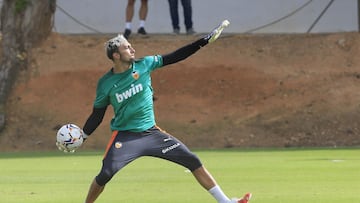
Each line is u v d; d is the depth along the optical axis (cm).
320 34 9400
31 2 9094
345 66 8812
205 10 9844
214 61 8850
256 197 3775
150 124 3070
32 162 6138
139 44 9162
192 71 8712
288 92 8462
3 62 8825
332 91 8412
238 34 9481
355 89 8431
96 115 3112
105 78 3066
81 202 3681
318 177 4688
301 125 7994
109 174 3003
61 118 8306
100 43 9262
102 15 9825
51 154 7112
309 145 7756
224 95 8475
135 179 4669
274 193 3928
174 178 4719
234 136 7938
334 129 7931
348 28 9775
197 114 8262
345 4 9756
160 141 3066
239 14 9806
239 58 8925
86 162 6084
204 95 8481
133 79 3038
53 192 4094
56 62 8944
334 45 9144
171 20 9731
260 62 8881
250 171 5097
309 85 8531
